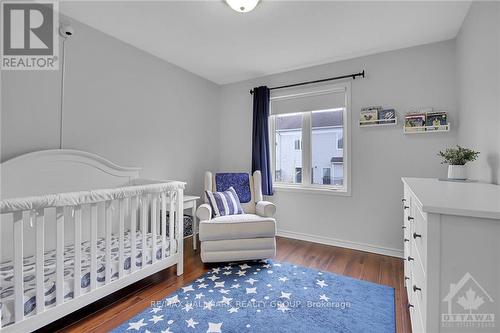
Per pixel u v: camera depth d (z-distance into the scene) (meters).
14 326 1.27
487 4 1.62
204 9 2.04
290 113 3.45
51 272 1.59
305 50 2.79
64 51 2.14
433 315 0.87
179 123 3.28
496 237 0.79
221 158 3.99
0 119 1.81
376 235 2.88
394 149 2.76
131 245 1.87
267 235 2.53
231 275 2.31
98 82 2.39
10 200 1.24
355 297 1.93
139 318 1.66
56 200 1.40
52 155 2.03
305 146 3.38
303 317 1.69
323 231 3.20
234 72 3.48
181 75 3.31
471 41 1.93
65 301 1.49
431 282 0.87
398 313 1.73
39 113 2.00
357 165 2.96
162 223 2.14
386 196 2.81
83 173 2.22
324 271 2.40
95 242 1.64
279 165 3.66
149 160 2.89
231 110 3.90
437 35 2.44
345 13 2.08
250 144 3.73
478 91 1.78
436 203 0.89
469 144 2.01
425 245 0.93
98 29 2.37
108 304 1.83
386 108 2.79
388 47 2.71
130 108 2.68
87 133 2.31
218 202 2.88
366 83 2.90
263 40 2.57
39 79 2.00
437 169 2.56
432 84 2.57
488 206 0.84
